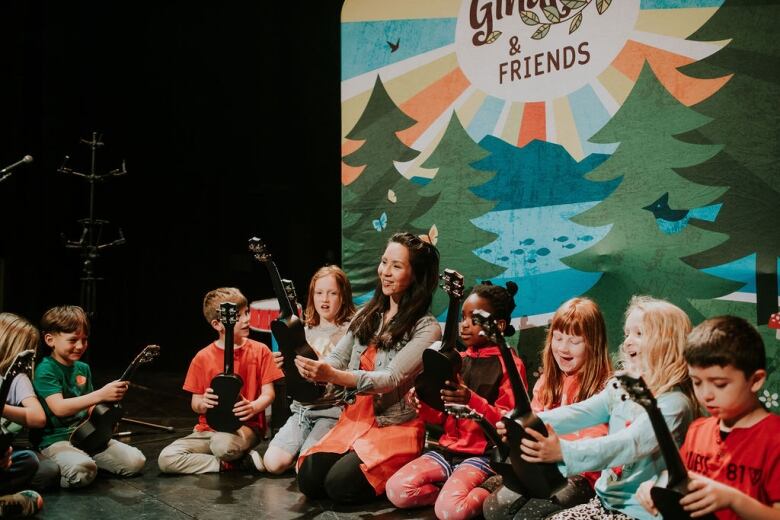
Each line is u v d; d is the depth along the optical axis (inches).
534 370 139.3
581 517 85.3
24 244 229.1
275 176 228.7
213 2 218.7
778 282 119.0
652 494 66.4
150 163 235.8
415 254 113.4
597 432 94.5
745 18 121.6
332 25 210.2
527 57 140.7
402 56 153.2
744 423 69.7
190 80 226.2
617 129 132.3
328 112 216.4
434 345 106.4
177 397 201.5
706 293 124.4
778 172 119.3
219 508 112.9
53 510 111.5
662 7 128.0
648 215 129.5
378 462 111.3
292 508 112.9
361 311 119.4
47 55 223.8
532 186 140.3
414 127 152.2
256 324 157.8
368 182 157.2
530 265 140.4
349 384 106.7
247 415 127.3
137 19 224.1
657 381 82.1
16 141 223.1
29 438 127.2
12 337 117.6
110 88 229.3
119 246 243.8
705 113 124.8
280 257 235.0
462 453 113.1
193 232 241.3
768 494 67.2
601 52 133.5
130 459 129.0
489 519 98.7
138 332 247.4
